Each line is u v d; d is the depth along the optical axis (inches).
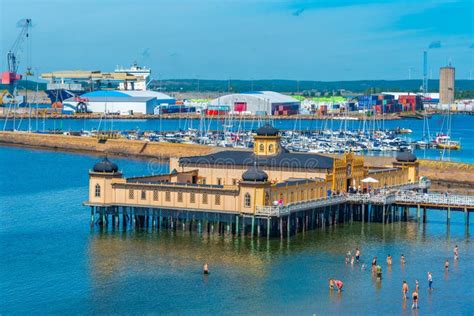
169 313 6235.2
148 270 7377.0
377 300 6525.6
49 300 6574.8
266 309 6309.1
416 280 7057.1
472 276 7219.5
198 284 6948.8
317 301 6496.1
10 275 7273.6
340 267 7490.2
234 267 7460.6
